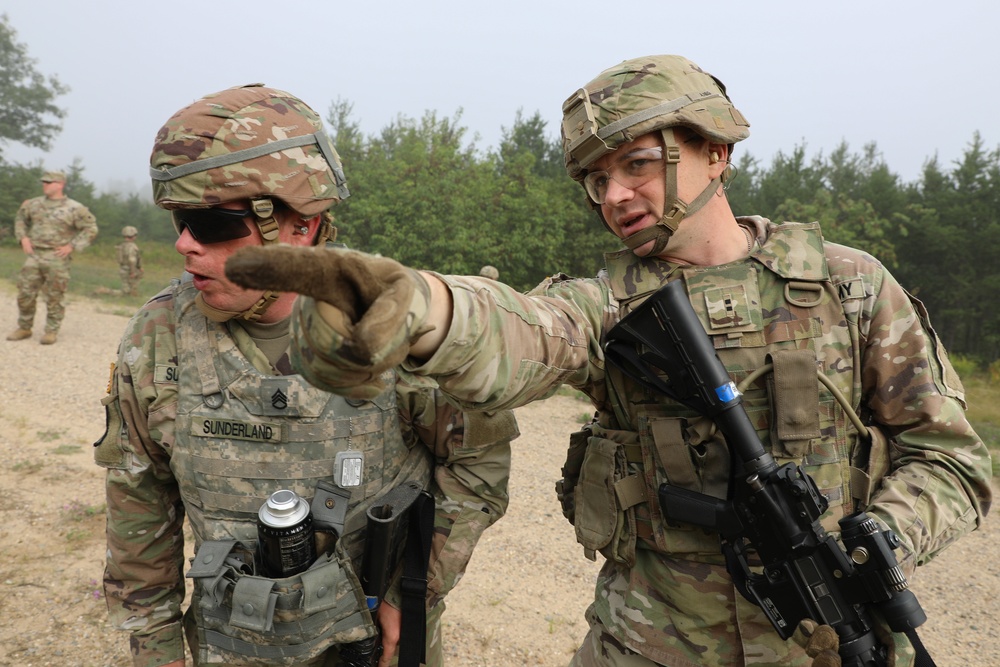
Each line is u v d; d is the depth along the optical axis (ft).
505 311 3.60
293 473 5.23
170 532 5.99
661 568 5.11
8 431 19.13
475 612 11.89
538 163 108.78
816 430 4.79
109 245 118.32
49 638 10.53
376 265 2.83
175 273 99.35
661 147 4.76
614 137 4.70
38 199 29.89
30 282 29.73
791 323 4.89
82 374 25.63
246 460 5.22
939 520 4.76
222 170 4.92
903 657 4.50
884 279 4.99
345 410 5.29
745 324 4.86
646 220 4.92
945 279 94.89
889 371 4.93
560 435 22.18
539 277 70.90
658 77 4.76
